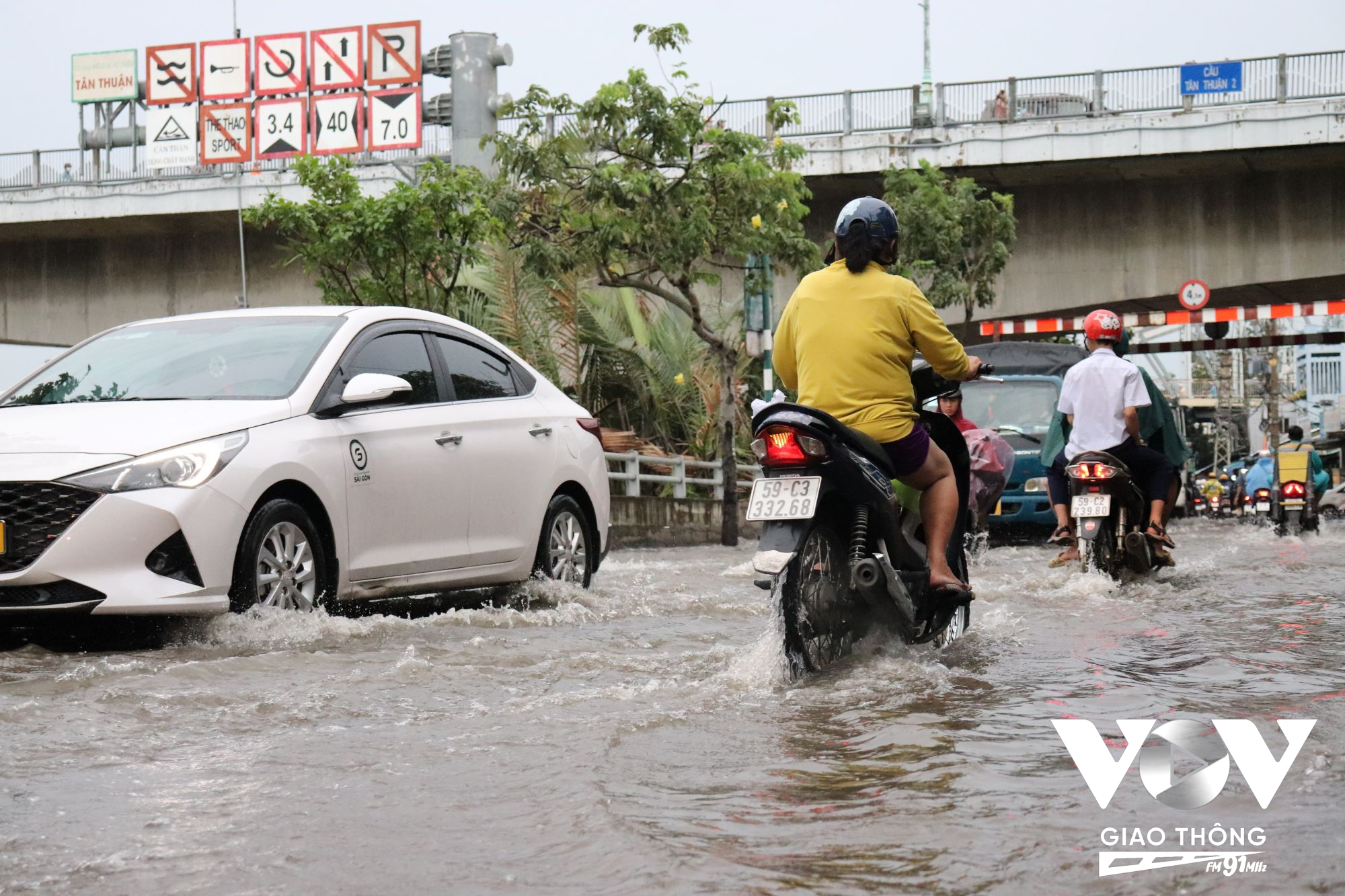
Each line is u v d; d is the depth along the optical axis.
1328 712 4.14
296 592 6.41
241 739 3.97
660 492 22.70
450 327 7.93
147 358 7.10
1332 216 29.48
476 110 23.69
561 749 3.75
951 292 27.48
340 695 4.63
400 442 7.07
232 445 6.15
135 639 6.12
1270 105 27.78
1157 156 28.59
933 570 5.39
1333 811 2.97
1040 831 2.85
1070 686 4.75
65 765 3.63
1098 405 9.09
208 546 5.95
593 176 17.84
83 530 5.75
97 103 34.66
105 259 35.81
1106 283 30.98
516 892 2.55
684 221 17.94
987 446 11.37
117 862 2.76
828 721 4.14
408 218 17.95
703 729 4.02
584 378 24.66
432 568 7.23
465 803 3.20
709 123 18.77
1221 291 31.69
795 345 5.50
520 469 7.89
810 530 5.04
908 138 29.80
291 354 6.93
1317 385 70.75
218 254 35.03
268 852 2.83
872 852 2.72
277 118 33.00
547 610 7.36
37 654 5.79
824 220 32.78
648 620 7.13
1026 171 30.05
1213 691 4.57
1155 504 9.07
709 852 2.73
